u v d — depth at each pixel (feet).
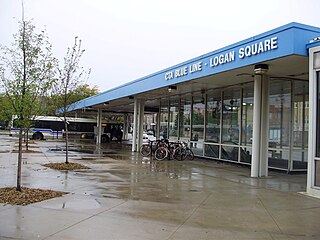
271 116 49.06
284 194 29.81
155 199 26.30
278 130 47.50
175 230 18.57
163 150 59.52
